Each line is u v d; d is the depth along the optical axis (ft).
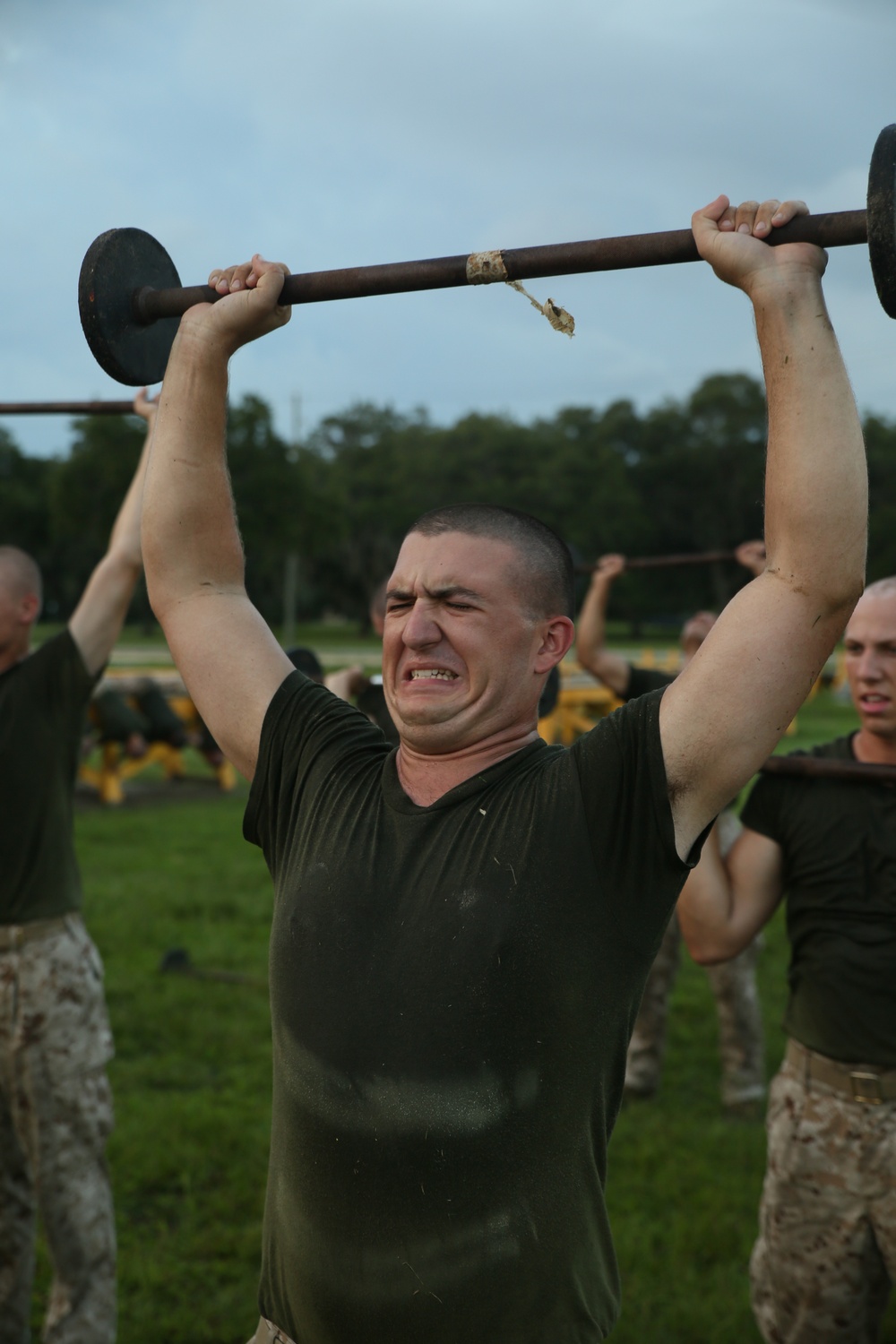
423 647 5.73
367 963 5.32
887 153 4.85
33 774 10.59
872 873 8.72
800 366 5.18
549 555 5.97
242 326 6.32
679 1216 13.08
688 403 274.36
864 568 5.23
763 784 9.41
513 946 5.12
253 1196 13.56
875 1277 8.76
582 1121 5.28
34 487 239.50
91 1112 10.44
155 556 6.76
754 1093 16.30
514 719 5.84
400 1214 5.14
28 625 11.30
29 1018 10.28
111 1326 10.24
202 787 48.24
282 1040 5.58
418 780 5.88
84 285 6.40
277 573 250.57
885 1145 8.47
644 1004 16.74
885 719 9.21
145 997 20.34
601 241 5.49
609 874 5.25
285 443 188.14
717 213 5.38
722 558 15.51
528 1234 5.10
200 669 6.65
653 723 5.26
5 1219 10.39
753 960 16.37
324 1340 5.37
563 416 303.48
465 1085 5.06
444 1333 5.10
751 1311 11.37
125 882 29.35
